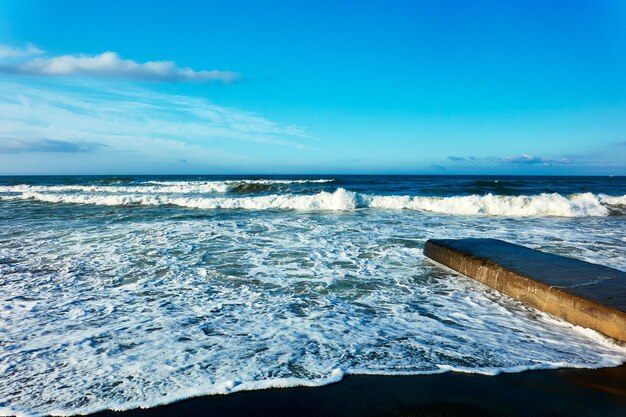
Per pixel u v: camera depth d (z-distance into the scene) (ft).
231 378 9.65
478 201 44.68
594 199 46.09
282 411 8.50
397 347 11.43
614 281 14.56
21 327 12.67
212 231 30.91
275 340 11.80
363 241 27.07
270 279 18.29
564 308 13.44
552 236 29.01
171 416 8.30
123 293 16.21
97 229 31.81
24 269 19.84
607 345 11.62
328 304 15.08
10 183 141.49
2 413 8.29
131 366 10.18
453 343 11.75
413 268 20.27
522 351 11.28
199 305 14.83
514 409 8.66
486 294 16.34
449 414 8.48
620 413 8.52
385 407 8.67
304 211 44.57
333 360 10.61
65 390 9.12
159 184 109.40
